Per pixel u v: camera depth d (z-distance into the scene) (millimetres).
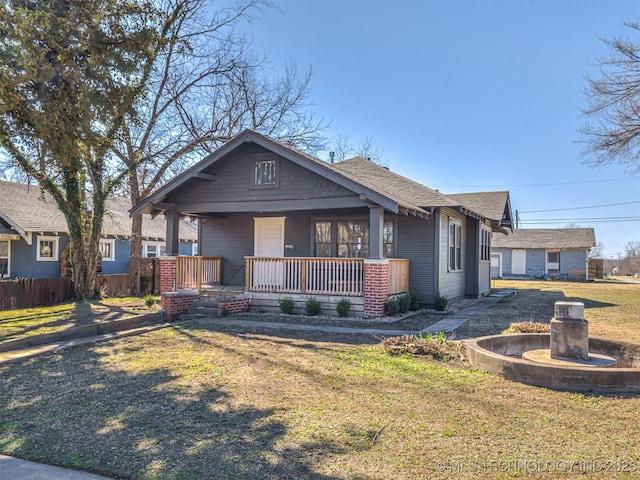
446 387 5391
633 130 16406
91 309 13602
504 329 9625
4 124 9703
